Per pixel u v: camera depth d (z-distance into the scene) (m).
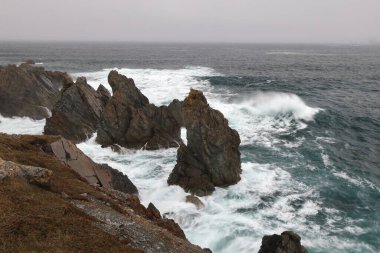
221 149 36.41
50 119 50.47
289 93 82.56
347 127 58.03
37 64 158.00
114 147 46.66
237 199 34.47
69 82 55.72
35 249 15.91
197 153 37.47
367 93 88.06
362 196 35.53
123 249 17.77
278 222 30.64
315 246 27.33
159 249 20.05
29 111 60.81
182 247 21.52
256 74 122.25
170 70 128.12
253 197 34.81
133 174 39.81
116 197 27.80
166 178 38.66
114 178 34.28
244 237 28.34
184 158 37.75
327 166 42.50
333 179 39.03
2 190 20.42
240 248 27.19
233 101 70.50
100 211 22.70
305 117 61.34
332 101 76.38
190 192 35.50
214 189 36.06
